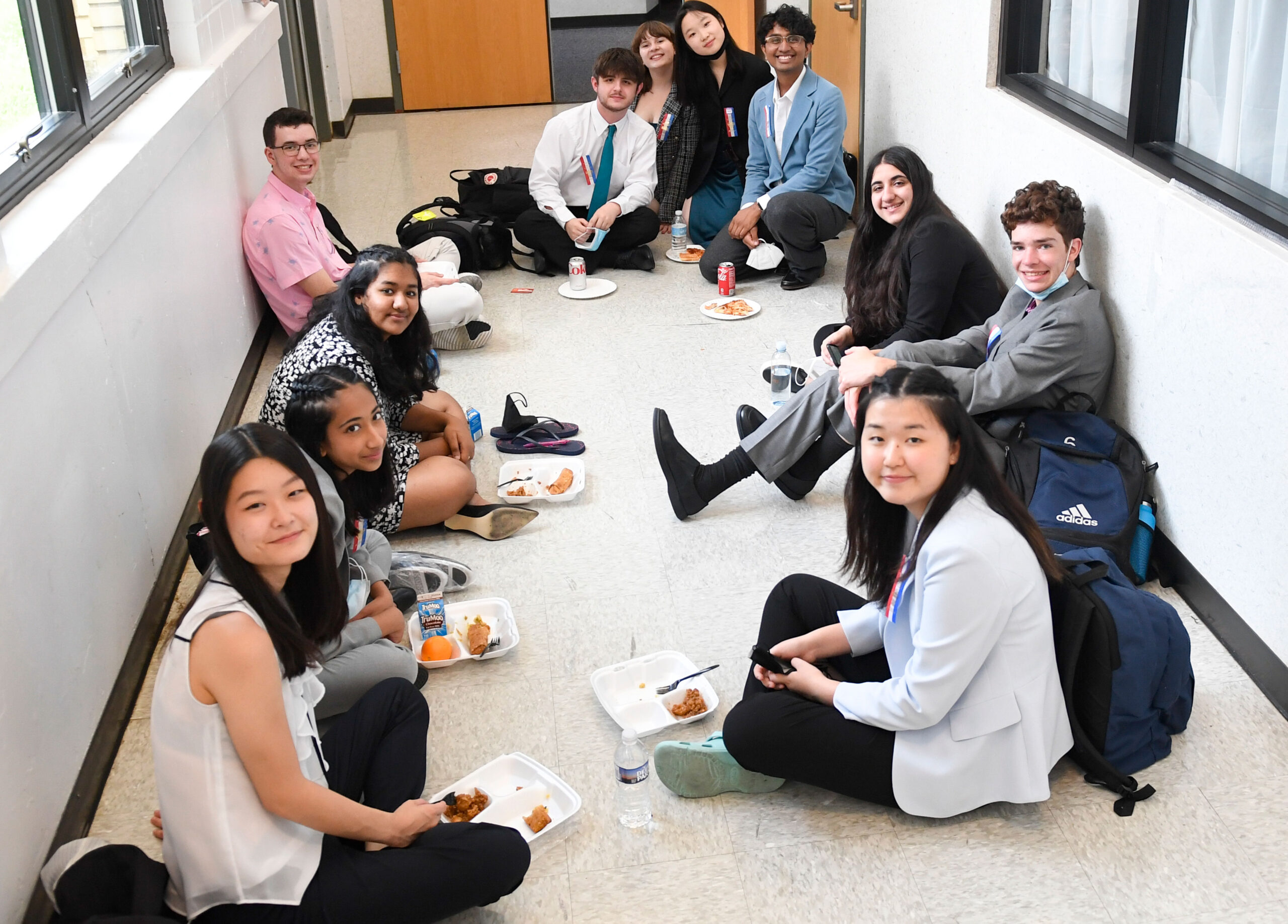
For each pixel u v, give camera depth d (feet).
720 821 7.20
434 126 25.73
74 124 9.48
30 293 6.91
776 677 7.25
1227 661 8.34
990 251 12.62
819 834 7.06
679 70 17.34
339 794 6.11
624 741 7.23
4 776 6.26
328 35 24.32
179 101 11.30
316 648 5.81
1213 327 8.24
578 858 6.97
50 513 7.29
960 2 13.00
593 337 14.79
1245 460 7.97
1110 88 10.49
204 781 5.51
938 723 6.68
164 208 10.66
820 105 15.72
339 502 7.72
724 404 12.73
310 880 5.77
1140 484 9.06
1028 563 6.41
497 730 8.09
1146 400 9.37
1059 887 6.57
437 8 26.27
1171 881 6.57
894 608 6.65
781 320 15.06
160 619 9.25
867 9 17.19
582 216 17.24
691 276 16.94
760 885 6.70
